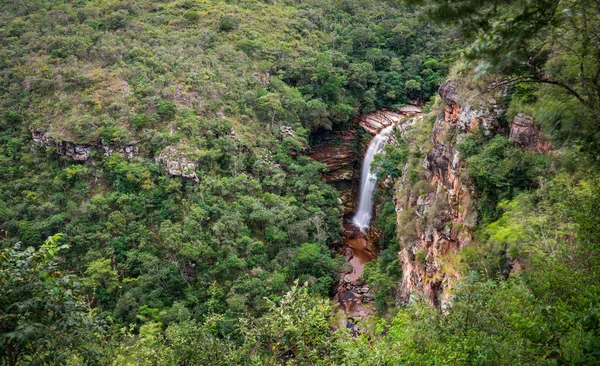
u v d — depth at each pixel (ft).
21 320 20.84
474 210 70.95
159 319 102.73
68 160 142.41
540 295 31.24
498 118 72.08
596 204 34.12
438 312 35.70
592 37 24.13
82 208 130.21
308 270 123.95
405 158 134.41
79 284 23.11
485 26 23.67
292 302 40.55
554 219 40.63
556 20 23.26
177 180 133.69
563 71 27.89
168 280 115.75
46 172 141.28
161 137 138.21
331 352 38.09
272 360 38.34
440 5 23.65
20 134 149.38
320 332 39.83
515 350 24.67
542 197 50.29
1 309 20.51
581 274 30.35
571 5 23.45
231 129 149.69
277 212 134.21
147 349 42.57
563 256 33.47
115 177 138.10
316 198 147.95
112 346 37.91
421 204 96.63
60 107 147.54
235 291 110.42
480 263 59.41
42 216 131.23
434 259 84.07
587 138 24.63
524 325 26.35
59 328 21.33
